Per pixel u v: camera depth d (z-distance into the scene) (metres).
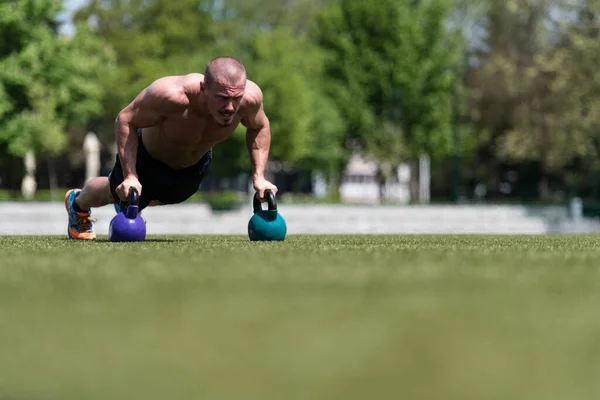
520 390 1.42
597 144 43.53
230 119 7.54
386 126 52.00
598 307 2.51
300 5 65.38
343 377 1.48
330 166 55.34
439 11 50.94
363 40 51.34
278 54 49.75
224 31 62.91
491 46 57.44
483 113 56.00
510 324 2.12
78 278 3.44
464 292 2.91
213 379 1.49
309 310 2.37
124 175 8.02
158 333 1.96
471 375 1.50
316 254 5.31
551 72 44.56
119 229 7.95
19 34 39.09
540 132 50.03
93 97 41.53
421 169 60.69
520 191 65.88
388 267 4.07
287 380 1.46
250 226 8.33
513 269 4.03
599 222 28.91
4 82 38.25
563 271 3.94
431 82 51.50
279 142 49.41
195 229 25.66
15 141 38.78
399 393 1.38
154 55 54.00
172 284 3.18
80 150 60.06
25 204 33.41
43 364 1.64
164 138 7.97
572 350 1.76
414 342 1.82
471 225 28.27
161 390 1.42
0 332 2.03
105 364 1.63
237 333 1.95
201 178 8.70
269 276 3.52
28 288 3.04
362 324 2.08
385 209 30.77
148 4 55.56
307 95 49.75
